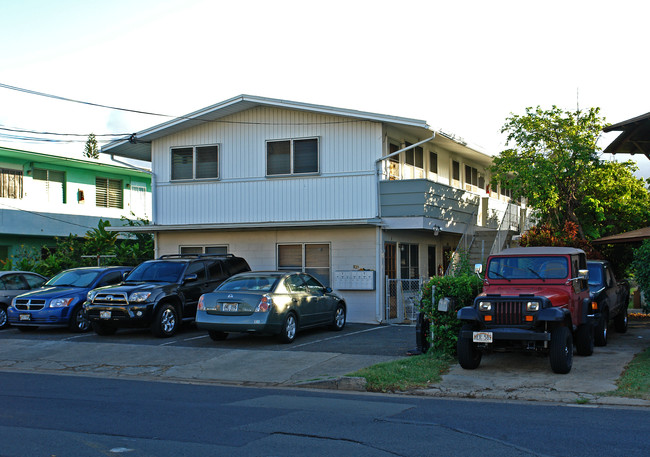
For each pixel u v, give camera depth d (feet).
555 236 62.34
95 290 52.75
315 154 65.98
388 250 65.41
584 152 65.51
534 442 22.07
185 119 68.64
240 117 69.15
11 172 88.53
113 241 81.82
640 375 32.86
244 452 21.02
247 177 68.59
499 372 35.50
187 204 71.00
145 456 20.70
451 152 80.84
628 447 21.34
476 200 77.15
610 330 53.11
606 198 72.33
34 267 75.41
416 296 62.49
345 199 64.49
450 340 39.83
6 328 60.03
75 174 97.76
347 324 61.98
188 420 25.86
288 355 42.88
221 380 37.47
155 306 51.24
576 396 30.01
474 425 24.72
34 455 20.88
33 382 36.58
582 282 39.83
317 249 65.92
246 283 49.65
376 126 63.57
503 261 39.27
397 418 26.09
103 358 44.27
